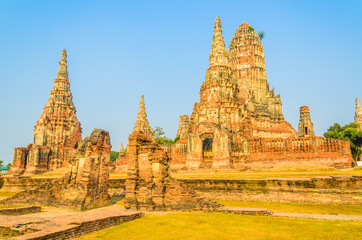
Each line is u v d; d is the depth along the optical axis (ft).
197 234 54.65
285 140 183.11
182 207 83.87
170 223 64.69
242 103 226.58
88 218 60.29
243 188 116.06
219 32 247.29
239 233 54.95
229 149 194.29
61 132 312.50
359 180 97.76
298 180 106.32
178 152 214.69
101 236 53.98
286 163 178.29
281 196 108.06
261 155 188.65
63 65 345.92
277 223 63.87
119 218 65.41
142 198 87.81
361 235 53.01
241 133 210.79
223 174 150.71
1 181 184.85
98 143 97.91
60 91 331.77
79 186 91.66
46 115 311.47
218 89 224.33
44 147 291.79
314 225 61.87
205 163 199.82
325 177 103.30
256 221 66.08
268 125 287.07
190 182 128.16
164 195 87.30
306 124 284.20
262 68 313.73
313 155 173.27
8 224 57.31
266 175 131.75
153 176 89.56
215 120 212.64
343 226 61.05
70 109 331.36
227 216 72.69
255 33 323.98
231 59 320.70
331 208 94.43
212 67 236.84
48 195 99.35
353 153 276.21
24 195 104.88
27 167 287.07
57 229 51.57
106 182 100.42
